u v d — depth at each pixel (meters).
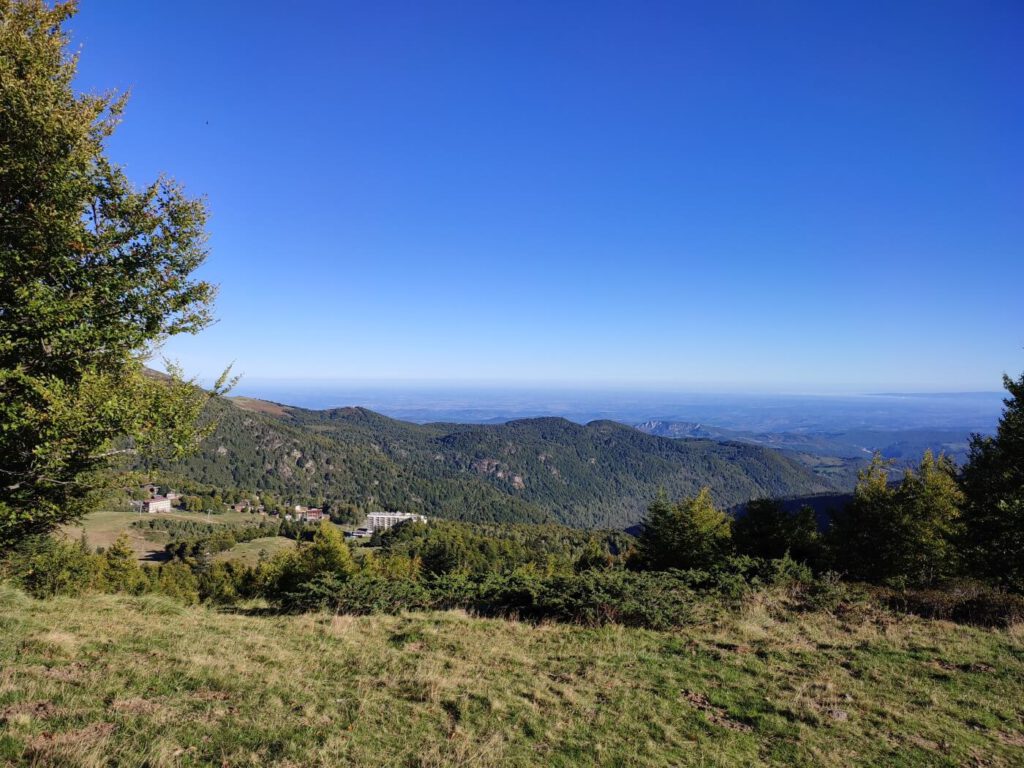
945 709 7.08
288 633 10.38
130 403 8.44
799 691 7.55
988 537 16.94
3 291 8.12
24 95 7.75
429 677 7.69
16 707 5.58
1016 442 16.64
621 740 6.06
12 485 8.46
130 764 4.70
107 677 6.79
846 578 21.52
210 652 8.49
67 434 7.84
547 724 6.39
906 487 23.72
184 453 9.84
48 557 14.61
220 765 4.95
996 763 5.75
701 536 26.39
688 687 7.72
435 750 5.51
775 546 24.58
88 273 8.92
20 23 8.57
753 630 10.57
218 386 10.20
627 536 102.44
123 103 9.65
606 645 9.79
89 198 9.05
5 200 8.25
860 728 6.50
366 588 13.19
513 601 12.87
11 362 8.33
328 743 5.50
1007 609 11.79
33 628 8.70
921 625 11.02
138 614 11.14
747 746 6.02
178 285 10.08
